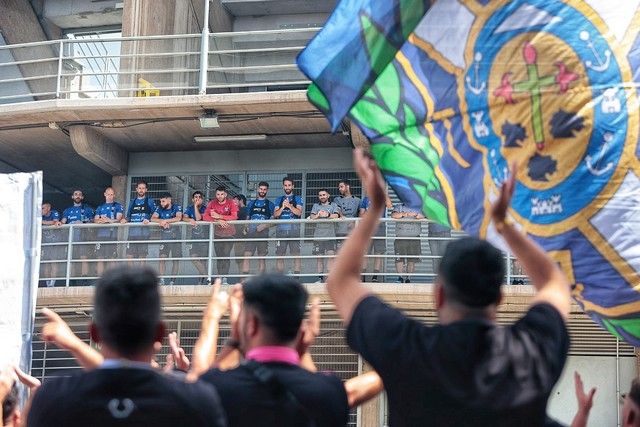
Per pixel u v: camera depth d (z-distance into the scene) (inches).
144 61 1008.9
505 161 334.6
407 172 342.6
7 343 625.6
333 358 860.6
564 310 182.4
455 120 341.4
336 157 1011.3
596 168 327.3
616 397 848.9
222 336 871.7
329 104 317.4
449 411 172.4
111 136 997.8
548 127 331.3
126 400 168.9
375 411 848.3
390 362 176.2
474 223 336.5
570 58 331.9
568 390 861.2
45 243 874.1
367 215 191.3
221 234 853.2
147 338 177.6
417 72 344.2
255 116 949.8
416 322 179.0
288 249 843.4
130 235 864.9
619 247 323.6
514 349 174.7
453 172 341.1
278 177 1021.2
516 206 333.1
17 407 309.0
